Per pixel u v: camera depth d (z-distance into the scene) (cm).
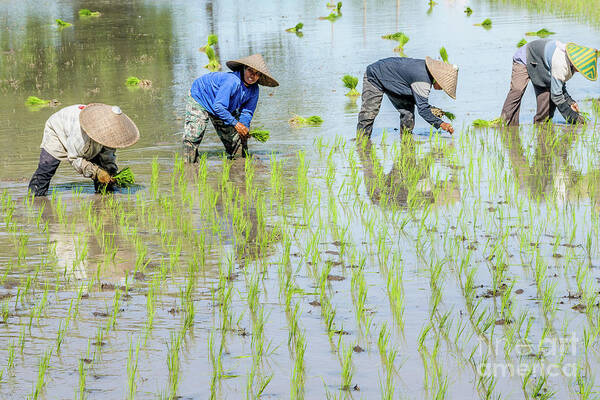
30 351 711
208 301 825
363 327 763
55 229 1074
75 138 1204
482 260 939
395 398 633
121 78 2452
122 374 671
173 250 986
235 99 1466
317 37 3306
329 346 724
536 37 3053
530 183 1280
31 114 1933
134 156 1538
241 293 846
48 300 826
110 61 2788
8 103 2083
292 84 2341
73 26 3844
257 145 1633
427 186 1283
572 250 963
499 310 797
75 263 936
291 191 1270
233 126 1467
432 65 1555
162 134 1720
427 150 1553
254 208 1176
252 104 1496
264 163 1477
